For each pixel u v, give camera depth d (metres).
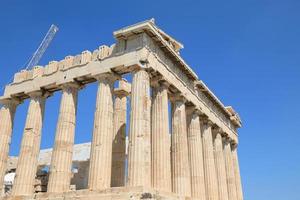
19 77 36.66
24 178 31.28
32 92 34.41
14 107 36.72
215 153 41.62
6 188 41.59
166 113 29.94
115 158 33.66
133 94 27.38
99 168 26.61
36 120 33.47
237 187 46.50
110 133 28.38
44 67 35.12
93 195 25.22
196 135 35.41
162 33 31.86
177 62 33.34
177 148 31.50
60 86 33.09
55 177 28.80
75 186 40.56
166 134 29.12
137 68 28.11
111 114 29.08
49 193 28.00
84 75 31.03
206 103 39.88
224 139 45.75
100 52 30.98
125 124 35.78
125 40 29.98
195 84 37.38
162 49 31.30
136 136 25.75
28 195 29.50
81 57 32.34
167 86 31.16
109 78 29.95
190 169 34.34
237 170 47.50
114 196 24.17
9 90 36.25
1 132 35.00
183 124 32.44
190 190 31.50
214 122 40.69
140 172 24.62
